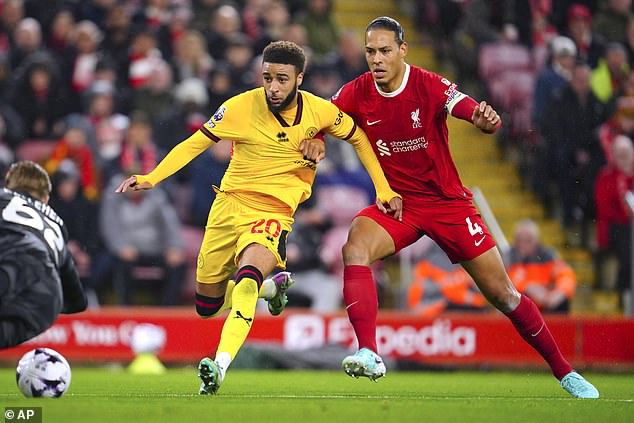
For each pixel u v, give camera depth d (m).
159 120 52.44
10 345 20.47
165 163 24.22
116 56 55.69
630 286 49.03
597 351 44.19
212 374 22.11
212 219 25.23
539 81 55.22
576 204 53.31
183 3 60.78
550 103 54.22
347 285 24.61
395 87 25.03
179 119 52.34
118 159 49.47
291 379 35.81
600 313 50.88
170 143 52.03
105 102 51.34
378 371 23.62
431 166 25.27
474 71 60.66
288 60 23.95
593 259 53.09
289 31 57.72
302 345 43.94
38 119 53.03
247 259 23.88
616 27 61.22
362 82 25.56
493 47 59.25
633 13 61.75
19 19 57.50
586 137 53.72
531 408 21.23
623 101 54.22
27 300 20.62
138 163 49.25
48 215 21.81
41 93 53.03
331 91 53.72
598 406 22.11
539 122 55.06
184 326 43.75
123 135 51.28
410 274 48.91
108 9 59.25
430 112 24.98
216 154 49.25
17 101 52.84
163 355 43.56
